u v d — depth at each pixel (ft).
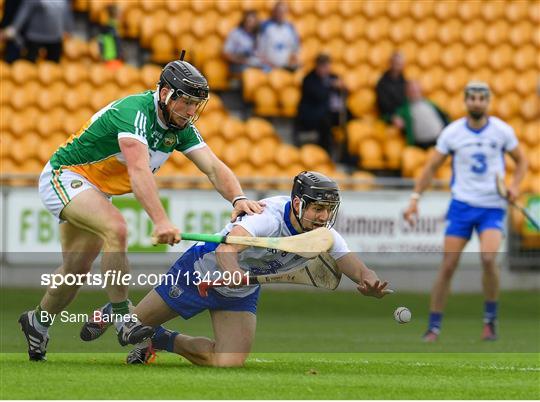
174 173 181.88
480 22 223.10
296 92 201.46
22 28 184.85
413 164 193.57
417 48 218.18
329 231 72.79
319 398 61.67
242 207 76.02
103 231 73.72
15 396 60.39
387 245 172.24
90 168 75.46
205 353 77.77
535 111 218.79
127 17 206.08
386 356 99.55
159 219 71.15
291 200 74.54
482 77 219.20
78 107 186.50
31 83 185.68
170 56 205.26
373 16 217.97
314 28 214.48
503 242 180.24
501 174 123.95
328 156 192.85
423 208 173.58
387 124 199.11
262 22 202.59
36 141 180.24
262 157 190.39
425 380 72.28
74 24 205.05
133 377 68.69
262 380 68.59
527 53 223.51
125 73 192.44
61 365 75.87
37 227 159.22
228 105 203.41
